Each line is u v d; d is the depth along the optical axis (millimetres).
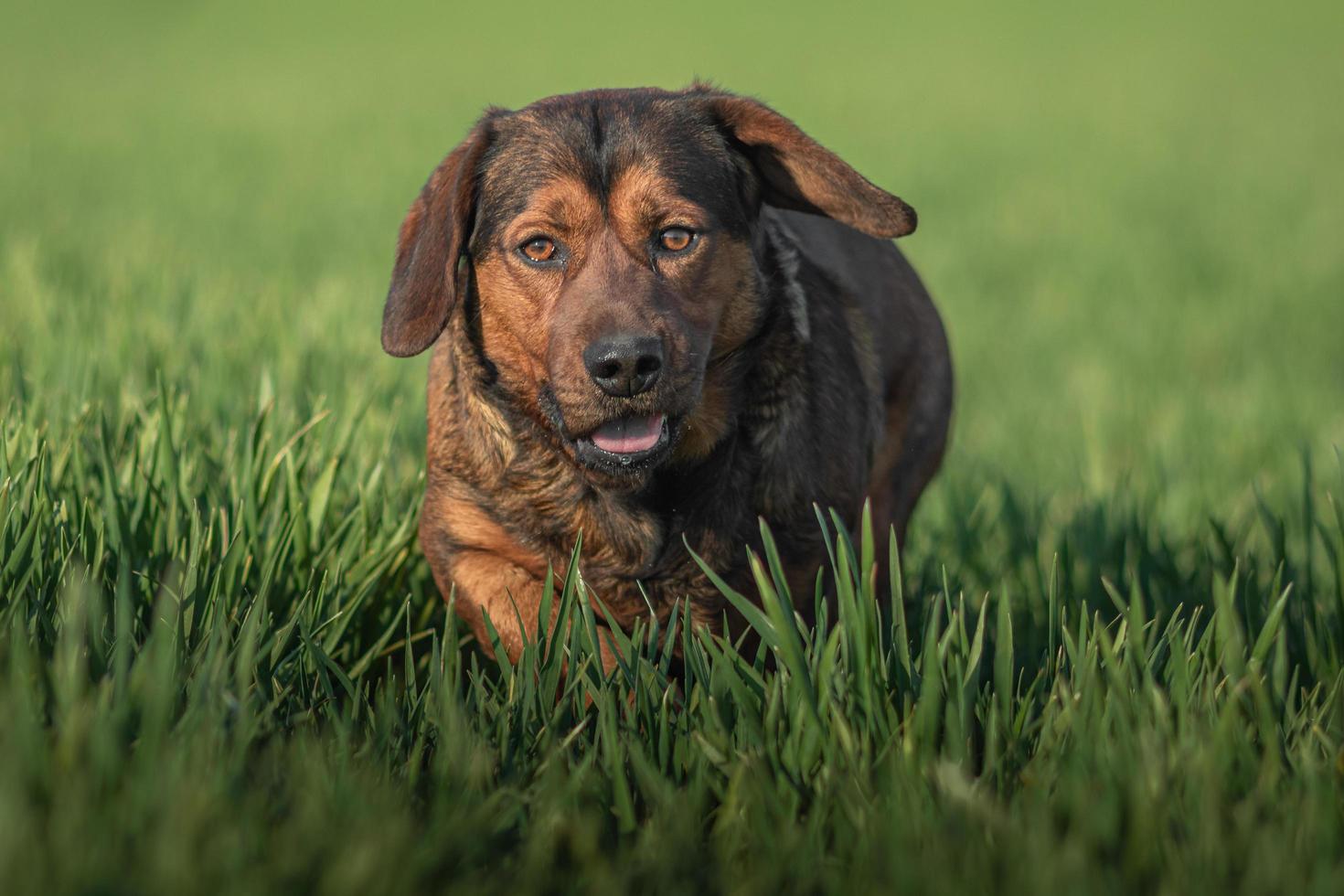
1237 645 4422
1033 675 5488
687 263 5453
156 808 3428
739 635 5941
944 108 42469
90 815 3348
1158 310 17797
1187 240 22766
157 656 3984
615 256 5395
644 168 5430
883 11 83625
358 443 7156
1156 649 4746
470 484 5758
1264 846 3555
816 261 6602
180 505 5805
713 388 5621
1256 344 16141
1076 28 74812
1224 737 4035
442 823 3693
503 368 5684
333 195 23094
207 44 64188
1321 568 6859
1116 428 12227
